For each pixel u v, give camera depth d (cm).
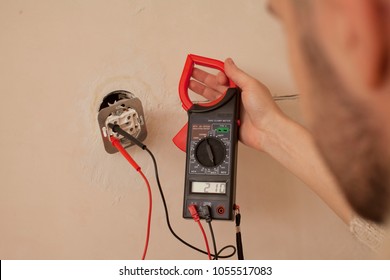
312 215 82
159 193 82
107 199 82
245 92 74
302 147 70
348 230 82
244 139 78
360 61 23
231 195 68
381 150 26
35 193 81
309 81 28
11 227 81
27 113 81
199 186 70
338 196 63
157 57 81
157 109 82
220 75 77
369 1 22
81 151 81
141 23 81
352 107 26
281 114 74
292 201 82
